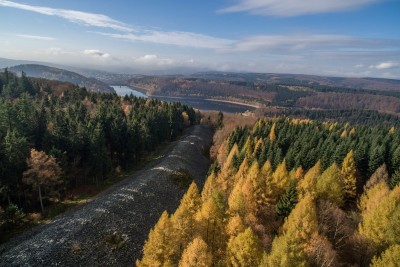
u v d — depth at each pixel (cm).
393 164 8169
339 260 4572
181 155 12012
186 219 4969
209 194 6700
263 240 4872
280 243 3769
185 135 16475
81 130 9206
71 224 6200
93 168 9150
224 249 4809
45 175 7175
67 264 5194
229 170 8525
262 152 9706
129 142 10769
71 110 11725
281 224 5822
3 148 7319
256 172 6266
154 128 13412
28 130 9044
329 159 8825
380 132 13625
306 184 6184
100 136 9231
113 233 6272
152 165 11088
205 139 16100
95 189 9094
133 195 7844
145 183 8650
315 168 7056
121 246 6072
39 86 17988
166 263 4603
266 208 6219
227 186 8106
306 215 4497
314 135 11550
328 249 4303
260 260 3988
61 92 18612
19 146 7375
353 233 4956
